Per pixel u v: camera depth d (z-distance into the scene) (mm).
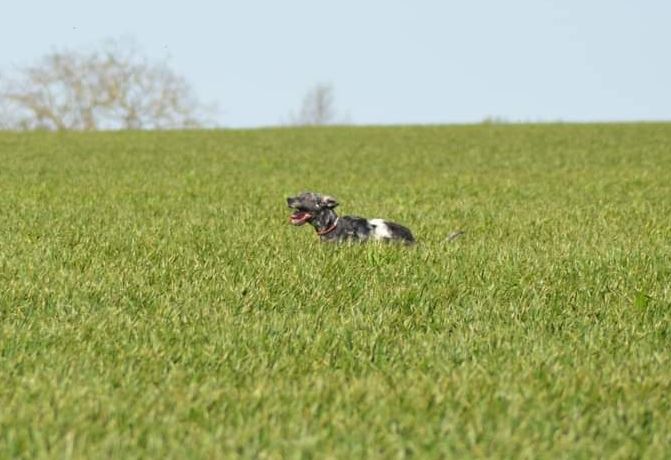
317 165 137375
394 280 45125
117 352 31344
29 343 32219
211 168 129875
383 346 32812
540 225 68312
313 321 36438
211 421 24344
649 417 25656
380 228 56688
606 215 75750
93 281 42469
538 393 27219
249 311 38812
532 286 43781
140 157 153500
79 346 31891
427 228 65812
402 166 136250
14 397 26047
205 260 49031
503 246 57281
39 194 89000
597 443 23516
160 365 29875
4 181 104812
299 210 56219
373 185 103938
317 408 25469
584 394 27391
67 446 22000
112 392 26969
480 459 22125
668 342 34906
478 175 119812
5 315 37125
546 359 30984
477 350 32656
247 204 81688
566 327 36781
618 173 121125
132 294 40406
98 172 120375
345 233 56312
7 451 22125
